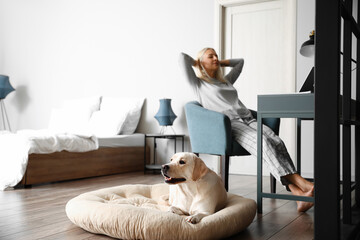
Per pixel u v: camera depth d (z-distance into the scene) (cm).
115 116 440
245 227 165
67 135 342
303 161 365
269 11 393
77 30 523
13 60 577
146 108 466
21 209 209
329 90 108
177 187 170
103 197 193
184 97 439
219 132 253
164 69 454
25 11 568
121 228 144
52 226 170
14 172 292
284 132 380
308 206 203
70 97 528
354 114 197
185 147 437
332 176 107
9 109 576
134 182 333
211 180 167
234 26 412
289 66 377
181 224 140
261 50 396
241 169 406
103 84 501
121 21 488
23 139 299
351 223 162
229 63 319
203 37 426
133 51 478
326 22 109
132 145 434
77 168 351
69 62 529
